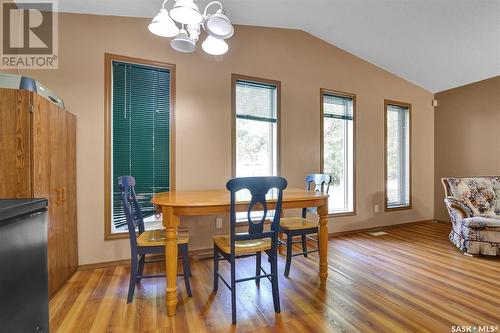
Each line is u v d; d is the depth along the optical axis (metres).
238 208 1.87
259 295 1.99
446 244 3.29
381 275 2.34
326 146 3.77
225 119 3.04
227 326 1.60
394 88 4.23
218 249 1.92
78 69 2.46
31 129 1.70
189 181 2.87
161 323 1.63
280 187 1.77
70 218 2.28
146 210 2.74
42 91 1.89
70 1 2.32
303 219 2.61
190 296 1.95
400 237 3.62
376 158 4.07
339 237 3.63
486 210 3.28
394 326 1.59
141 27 2.66
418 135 4.49
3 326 0.75
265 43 3.25
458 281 2.21
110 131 2.57
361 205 3.94
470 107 4.20
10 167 1.66
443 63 3.76
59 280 2.06
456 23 2.91
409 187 4.39
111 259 2.57
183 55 2.84
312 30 3.41
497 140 3.90
